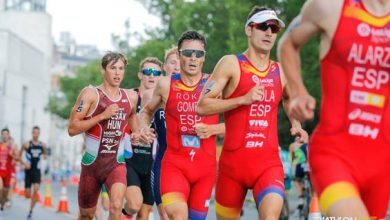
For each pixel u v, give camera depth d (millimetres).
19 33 137125
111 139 11812
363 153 6441
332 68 6457
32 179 26625
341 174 6359
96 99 11789
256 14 9359
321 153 6492
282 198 9188
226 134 9492
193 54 10609
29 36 137125
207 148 10664
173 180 10500
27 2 141500
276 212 9031
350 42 6359
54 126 149500
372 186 6531
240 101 9117
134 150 12500
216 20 45719
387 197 6566
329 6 6379
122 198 11625
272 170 9344
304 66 31594
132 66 59312
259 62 9414
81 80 89625
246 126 9344
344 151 6441
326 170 6414
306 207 20594
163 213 11320
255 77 9352
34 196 22594
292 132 9898
